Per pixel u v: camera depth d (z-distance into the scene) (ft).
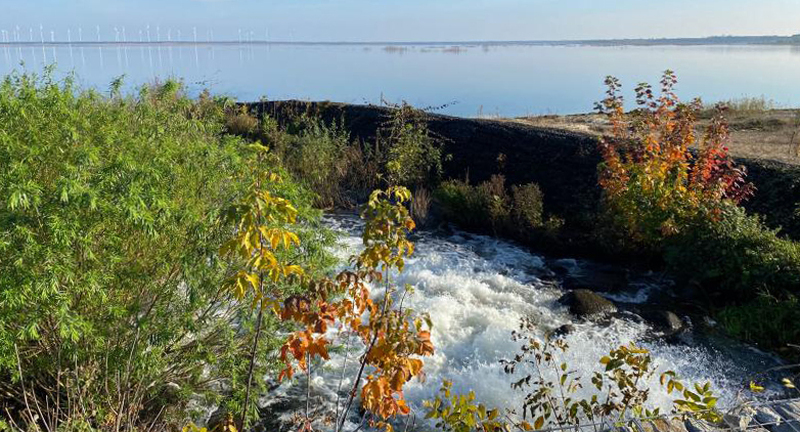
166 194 15.35
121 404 15.35
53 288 12.66
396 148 47.50
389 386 11.03
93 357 15.52
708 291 28.81
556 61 290.15
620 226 33.88
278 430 18.42
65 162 14.30
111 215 14.07
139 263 15.65
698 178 31.91
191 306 15.61
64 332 12.91
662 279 31.30
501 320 25.61
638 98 33.32
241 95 114.32
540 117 63.57
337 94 120.16
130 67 213.46
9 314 12.91
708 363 23.07
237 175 17.52
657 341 24.90
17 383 16.71
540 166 44.09
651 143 32.45
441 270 31.89
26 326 13.17
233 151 18.03
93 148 14.42
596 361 21.83
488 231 39.40
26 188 12.60
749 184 31.24
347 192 46.52
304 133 54.95
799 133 48.37
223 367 17.37
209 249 14.96
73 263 13.82
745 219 29.58
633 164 33.24
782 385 21.48
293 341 10.48
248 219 9.53
